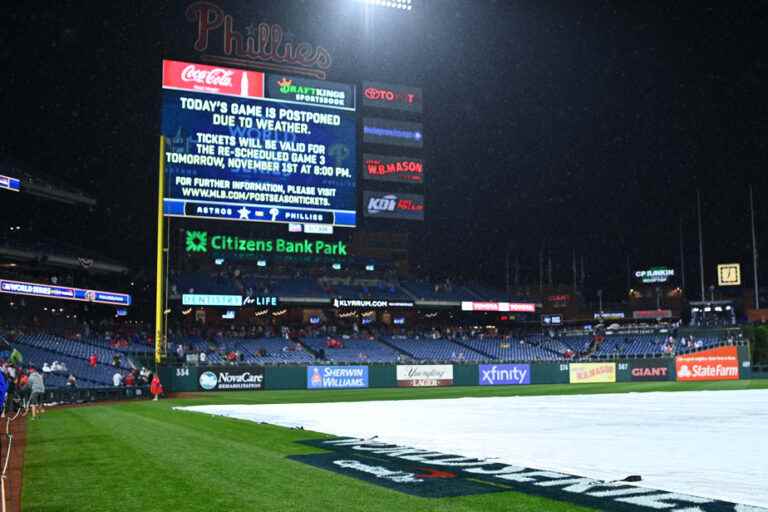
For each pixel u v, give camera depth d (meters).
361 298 57.50
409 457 10.06
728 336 62.12
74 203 47.81
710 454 10.24
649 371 55.47
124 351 47.31
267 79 50.69
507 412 21.22
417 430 14.81
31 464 10.06
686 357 56.03
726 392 34.66
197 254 57.34
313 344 56.22
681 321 77.19
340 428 15.50
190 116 48.25
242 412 22.70
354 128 53.06
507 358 60.91
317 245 53.25
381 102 58.28
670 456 10.02
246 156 49.56
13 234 48.28
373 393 40.72
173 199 47.31
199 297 50.06
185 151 47.91
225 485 7.83
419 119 59.81
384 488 7.45
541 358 61.75
